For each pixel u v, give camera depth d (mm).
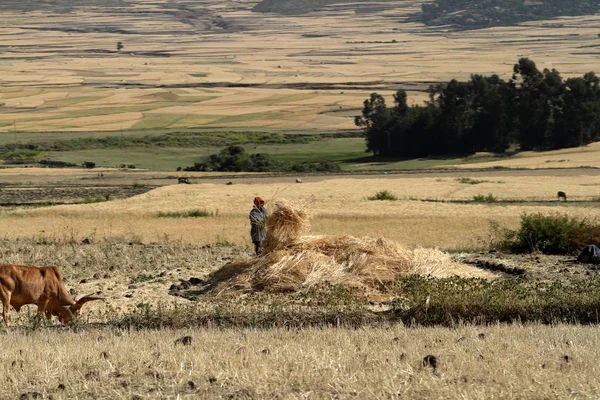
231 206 69188
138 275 25734
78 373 11914
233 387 11156
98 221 59188
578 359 12320
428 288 19875
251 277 22484
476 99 180375
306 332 15219
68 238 43906
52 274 17938
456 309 17547
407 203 68875
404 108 191125
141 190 98875
